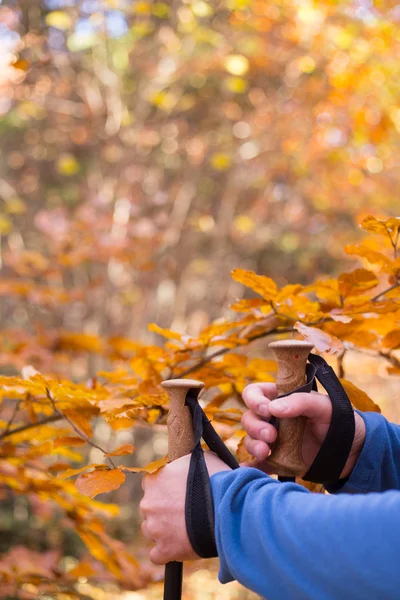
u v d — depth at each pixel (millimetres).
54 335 2994
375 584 607
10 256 3818
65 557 4953
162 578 2154
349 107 6656
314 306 1392
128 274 6582
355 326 1361
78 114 7648
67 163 7277
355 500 661
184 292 8469
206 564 4270
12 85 6508
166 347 1491
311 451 1004
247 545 717
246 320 1407
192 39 6895
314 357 974
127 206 5703
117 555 1770
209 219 8156
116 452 1085
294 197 9266
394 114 6398
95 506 1742
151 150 7598
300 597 655
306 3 6363
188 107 7730
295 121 7648
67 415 1353
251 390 996
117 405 1200
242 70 6305
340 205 8711
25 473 1747
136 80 7656
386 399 6242
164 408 1344
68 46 6371
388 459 983
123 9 6266
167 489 834
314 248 10102
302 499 703
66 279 6668
